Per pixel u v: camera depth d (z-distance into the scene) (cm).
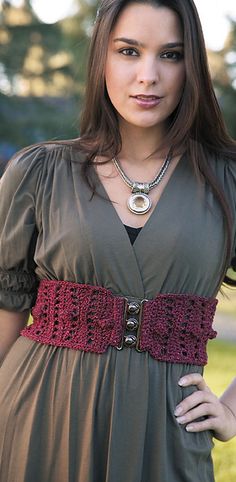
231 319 1112
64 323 281
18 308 305
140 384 271
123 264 274
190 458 275
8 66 2045
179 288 277
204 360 283
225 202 283
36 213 291
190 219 278
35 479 278
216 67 2083
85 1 2036
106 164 290
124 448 270
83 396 273
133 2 278
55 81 2048
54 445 276
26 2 2050
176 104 288
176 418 273
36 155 296
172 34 278
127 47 278
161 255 274
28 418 279
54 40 2053
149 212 282
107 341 274
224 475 494
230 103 2056
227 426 285
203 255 277
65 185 287
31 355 286
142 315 274
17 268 301
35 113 2012
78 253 277
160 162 291
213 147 296
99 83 289
